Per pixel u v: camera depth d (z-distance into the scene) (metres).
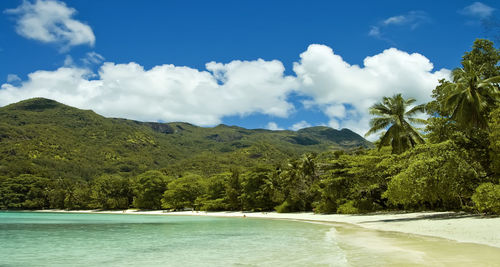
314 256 15.73
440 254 14.04
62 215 93.06
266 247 20.17
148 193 112.38
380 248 16.95
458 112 32.28
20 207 142.75
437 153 30.62
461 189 30.66
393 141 43.56
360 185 51.31
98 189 126.62
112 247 21.73
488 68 40.81
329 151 68.75
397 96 43.84
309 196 72.19
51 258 17.50
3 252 19.89
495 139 29.22
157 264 15.33
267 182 81.88
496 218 26.31
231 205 90.25
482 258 12.84
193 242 23.91
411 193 31.44
